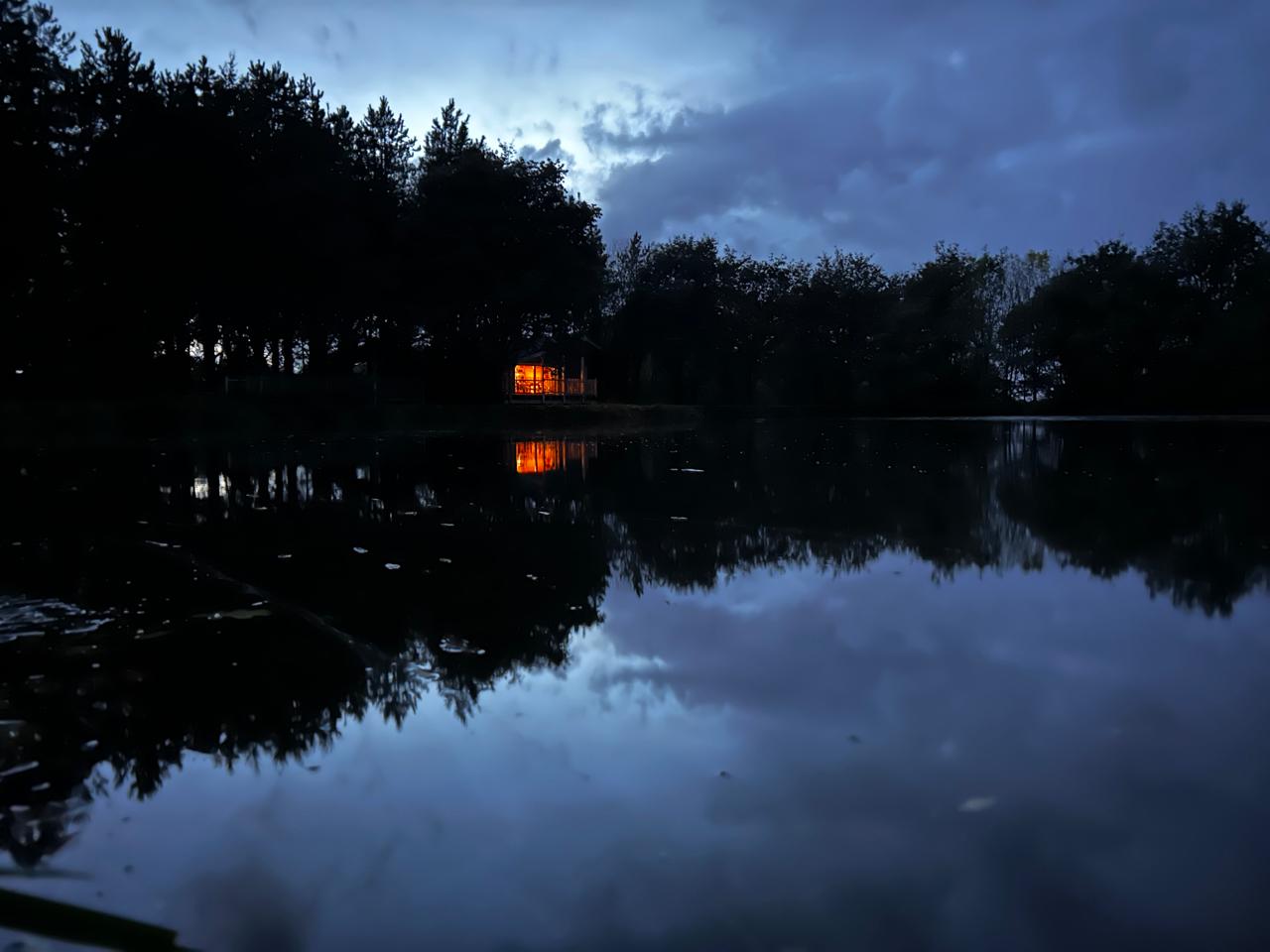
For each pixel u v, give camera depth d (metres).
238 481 9.50
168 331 28.20
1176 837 1.54
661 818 1.65
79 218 24.14
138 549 4.89
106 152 23.84
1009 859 1.47
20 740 2.08
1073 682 2.43
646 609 3.45
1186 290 41.66
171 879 1.44
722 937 1.26
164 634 3.07
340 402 27.53
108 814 1.69
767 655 2.76
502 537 5.36
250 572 4.24
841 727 2.12
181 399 22.98
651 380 50.38
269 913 1.33
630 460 13.22
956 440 18.47
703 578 4.08
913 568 4.23
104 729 2.15
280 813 1.69
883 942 1.24
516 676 2.58
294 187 25.22
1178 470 9.84
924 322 50.62
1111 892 1.37
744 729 2.12
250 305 26.75
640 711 2.26
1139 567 4.11
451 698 2.39
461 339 33.97
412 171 37.00
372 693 2.43
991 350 53.12
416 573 4.22
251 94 27.81
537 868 1.47
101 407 19.98
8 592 3.77
